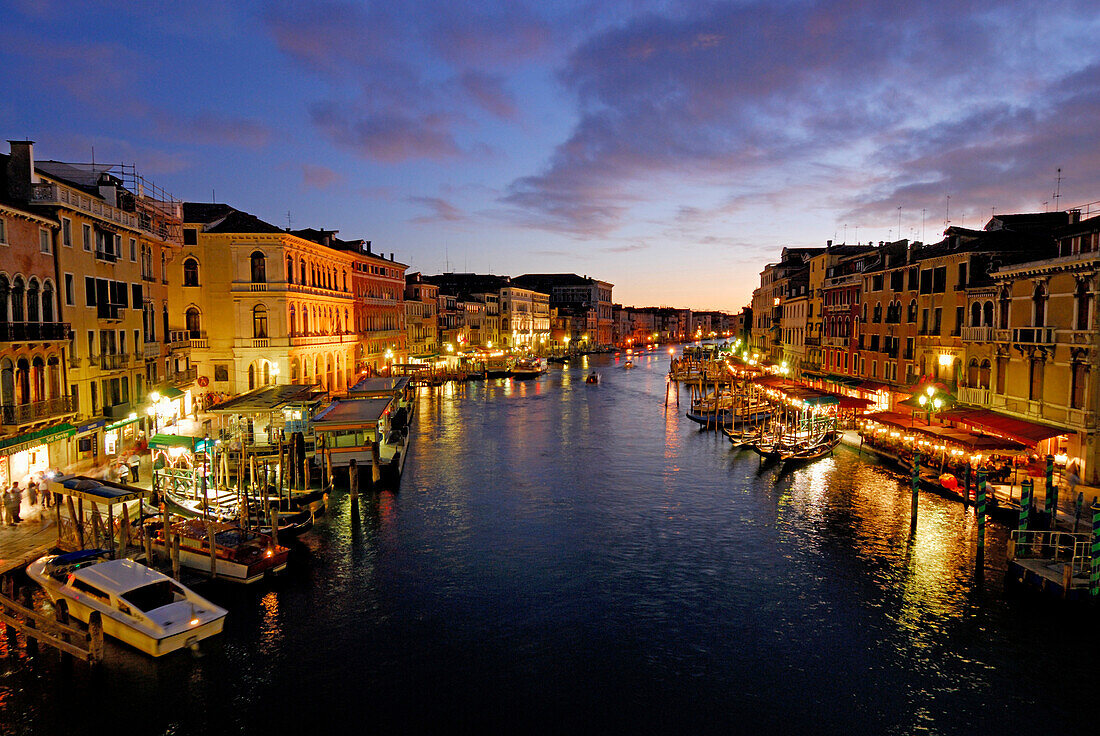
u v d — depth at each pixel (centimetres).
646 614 1817
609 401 6519
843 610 1833
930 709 1412
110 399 2942
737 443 3978
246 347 4328
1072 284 2544
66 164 3259
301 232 5759
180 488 2495
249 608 1816
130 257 3192
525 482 3181
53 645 1431
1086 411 2436
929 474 3005
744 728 1352
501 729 1347
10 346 2197
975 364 3225
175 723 1353
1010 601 1870
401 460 3519
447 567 2117
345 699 1439
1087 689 1477
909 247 4109
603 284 16712
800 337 6275
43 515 2150
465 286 11419
